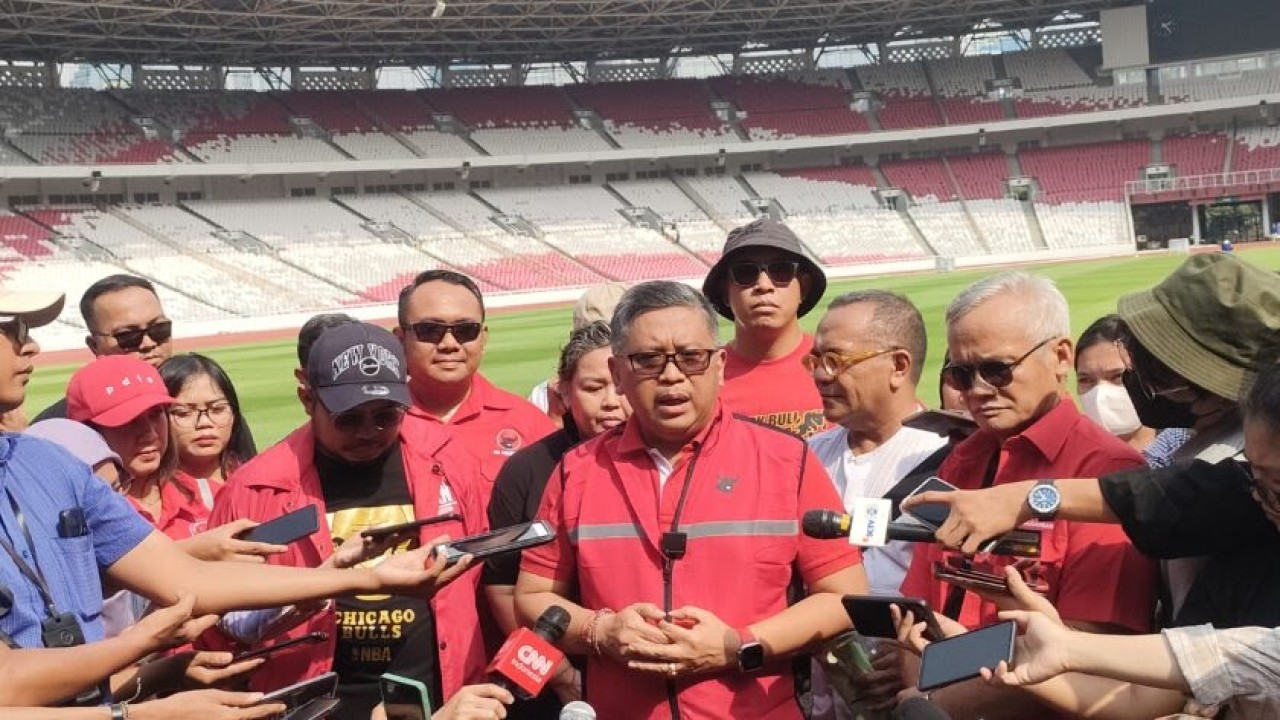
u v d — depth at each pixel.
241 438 7.35
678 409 3.94
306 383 4.77
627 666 3.87
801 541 4.00
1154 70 64.25
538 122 63.75
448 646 4.54
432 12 51.81
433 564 3.76
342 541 4.56
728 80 68.69
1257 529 3.28
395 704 3.42
